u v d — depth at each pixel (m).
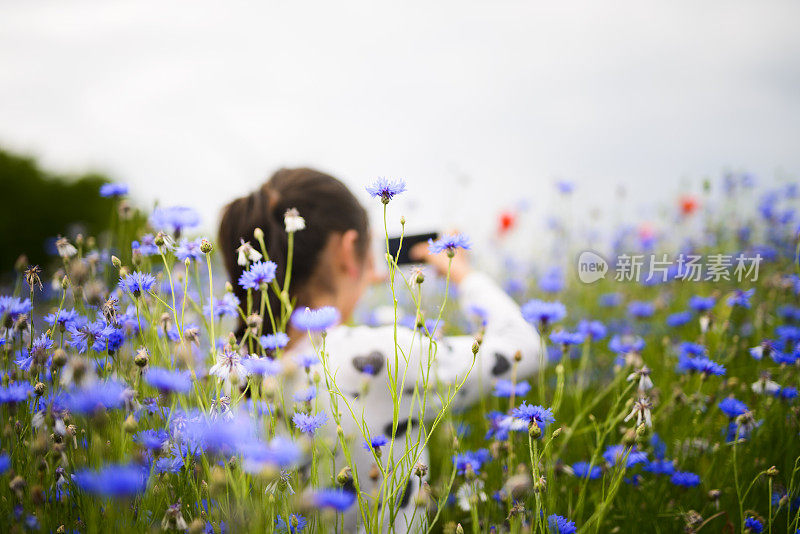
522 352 1.83
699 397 2.13
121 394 1.38
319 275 1.68
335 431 1.55
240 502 1.21
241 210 1.72
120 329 1.55
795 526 1.71
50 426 1.40
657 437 2.13
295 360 1.55
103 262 2.04
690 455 2.12
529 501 1.65
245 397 1.57
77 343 1.54
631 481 1.98
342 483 1.35
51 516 1.38
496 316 1.90
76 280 1.64
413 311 3.98
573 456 2.27
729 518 1.89
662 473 2.01
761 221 4.49
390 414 1.57
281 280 1.65
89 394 1.23
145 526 1.30
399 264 2.13
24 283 1.90
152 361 1.57
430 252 1.49
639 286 4.30
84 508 1.33
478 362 1.75
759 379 2.25
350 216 1.70
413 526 1.62
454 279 2.06
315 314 1.37
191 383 1.48
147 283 1.51
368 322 3.81
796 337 2.35
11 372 1.62
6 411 1.50
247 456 1.11
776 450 2.07
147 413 1.55
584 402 2.64
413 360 1.59
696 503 1.98
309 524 1.34
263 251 1.58
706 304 2.82
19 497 1.31
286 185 1.72
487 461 2.04
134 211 2.14
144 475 1.31
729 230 4.55
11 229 12.45
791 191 4.45
